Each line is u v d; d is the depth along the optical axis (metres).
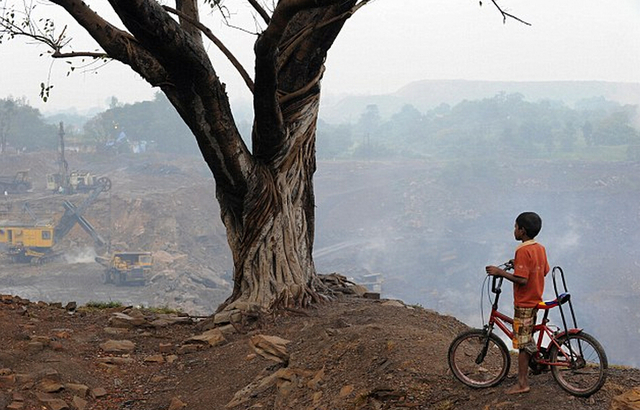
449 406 6.40
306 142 13.77
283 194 13.33
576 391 5.89
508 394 6.20
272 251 13.11
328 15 13.01
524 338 6.11
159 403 8.95
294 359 8.62
